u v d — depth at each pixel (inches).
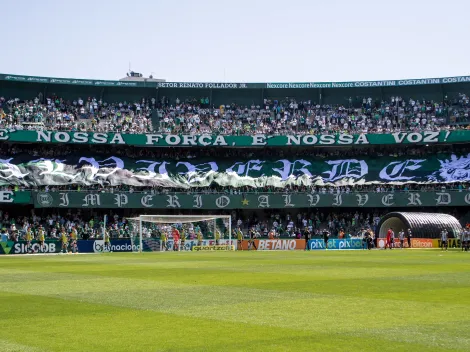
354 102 3799.2
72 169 3186.5
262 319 640.4
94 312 698.2
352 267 1419.8
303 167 3395.7
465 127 3489.2
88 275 1216.8
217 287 952.3
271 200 3171.8
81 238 2839.6
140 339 549.3
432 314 666.2
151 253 2393.0
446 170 3275.1
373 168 3361.2
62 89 3659.0
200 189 3240.7
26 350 510.3
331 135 3383.4
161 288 943.7
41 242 2493.8
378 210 3329.2
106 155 3351.4
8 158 3169.3
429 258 1834.4
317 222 3203.7
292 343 526.0
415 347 507.5
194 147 3484.3
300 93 3828.7
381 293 858.8
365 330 577.3
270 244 2805.1
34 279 1125.7
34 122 3380.9
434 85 3730.3
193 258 1921.8
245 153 3506.4
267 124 3644.2
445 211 3294.8
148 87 3705.7
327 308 713.0
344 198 3152.1
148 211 3243.1
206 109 3737.7
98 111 3622.0
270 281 1051.9
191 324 615.8
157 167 3331.7
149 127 3499.0
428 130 3341.5
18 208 3122.5
